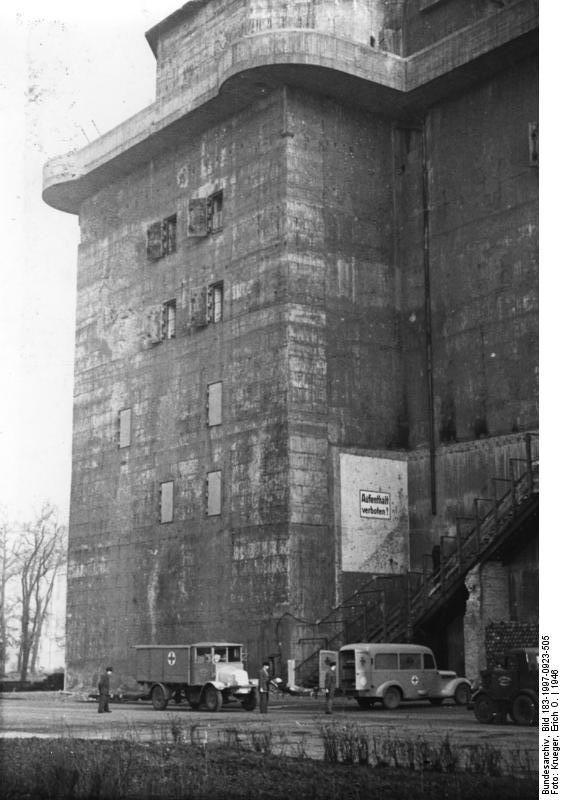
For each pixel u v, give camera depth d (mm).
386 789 14008
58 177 55062
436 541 42688
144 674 35750
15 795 14203
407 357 45375
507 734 21688
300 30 42031
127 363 53188
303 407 42188
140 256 53188
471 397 41781
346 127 45500
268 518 41906
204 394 47000
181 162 50875
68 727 24656
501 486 39844
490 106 42344
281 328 42656
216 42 48250
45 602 63469
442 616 39375
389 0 47219
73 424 56625
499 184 41531
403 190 46625
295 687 39344
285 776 15422
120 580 51219
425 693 33156
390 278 45812
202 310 47656
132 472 51562
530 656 24719
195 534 46250
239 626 42531
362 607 41844
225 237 47000
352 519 42531
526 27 39031
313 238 43781
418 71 43625
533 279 39656
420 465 44031
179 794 14141
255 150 45594
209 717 29641
